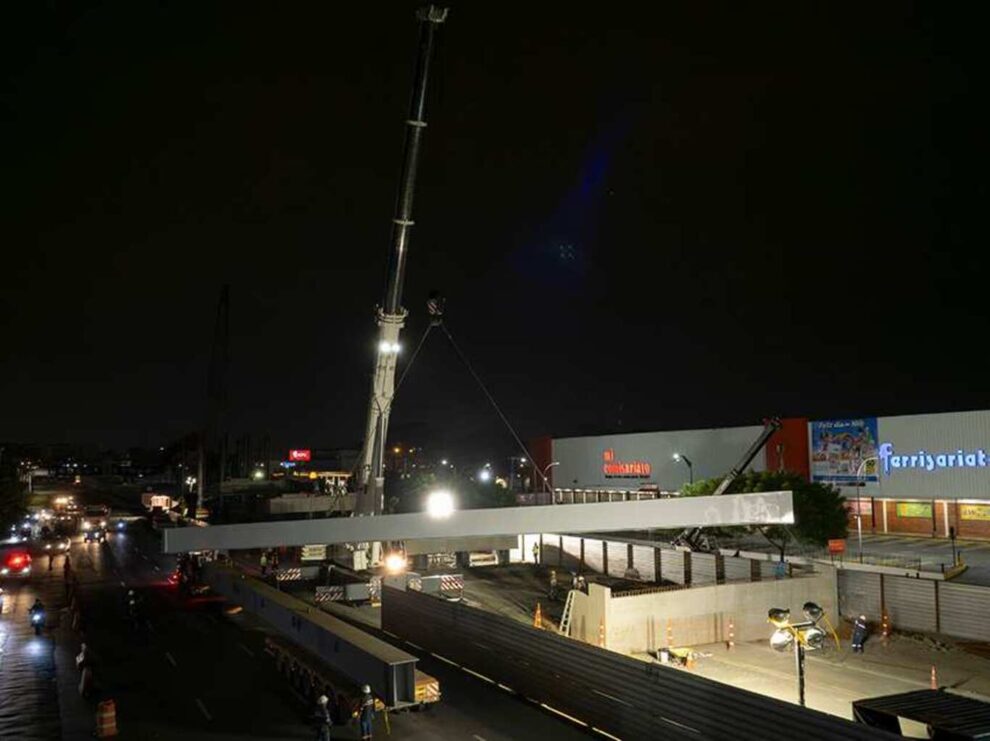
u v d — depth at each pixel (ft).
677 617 120.06
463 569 205.57
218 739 76.48
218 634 127.34
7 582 189.98
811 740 56.39
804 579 130.00
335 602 158.20
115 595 168.66
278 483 499.10
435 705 85.61
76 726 81.61
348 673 84.48
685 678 67.51
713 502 89.40
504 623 93.61
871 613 132.67
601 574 190.29
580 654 80.23
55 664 108.99
